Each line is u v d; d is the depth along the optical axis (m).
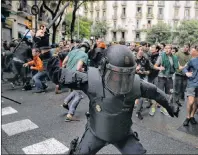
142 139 2.81
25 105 4.13
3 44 6.53
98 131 1.55
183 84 3.61
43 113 3.79
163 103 1.64
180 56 3.66
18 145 2.84
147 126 3.18
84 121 3.47
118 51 1.38
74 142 1.80
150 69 3.51
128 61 1.36
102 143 1.64
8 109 3.98
